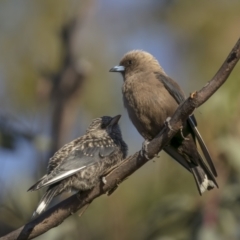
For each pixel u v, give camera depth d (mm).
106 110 15820
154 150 9945
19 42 16797
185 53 17000
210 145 12844
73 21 16312
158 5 17797
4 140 13477
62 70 15789
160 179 14211
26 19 16953
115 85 16141
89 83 15914
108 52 16766
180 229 12875
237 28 16516
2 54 16641
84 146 11461
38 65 16531
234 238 12688
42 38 16766
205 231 12516
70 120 15469
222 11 16688
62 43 16094
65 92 15602
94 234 13922
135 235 14023
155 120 12328
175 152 11758
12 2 17047
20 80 16359
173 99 12305
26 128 13766
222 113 12906
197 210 12906
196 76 16547
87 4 16750
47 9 16875
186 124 11266
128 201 14219
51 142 14141
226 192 12805
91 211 14086
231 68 9383
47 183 10469
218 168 12906
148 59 13586
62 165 10914
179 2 17469
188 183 14062
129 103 12539
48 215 10102
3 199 13844
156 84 12398
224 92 13000
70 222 13133
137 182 14312
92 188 10289
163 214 12961
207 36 16672
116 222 14078
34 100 16016
